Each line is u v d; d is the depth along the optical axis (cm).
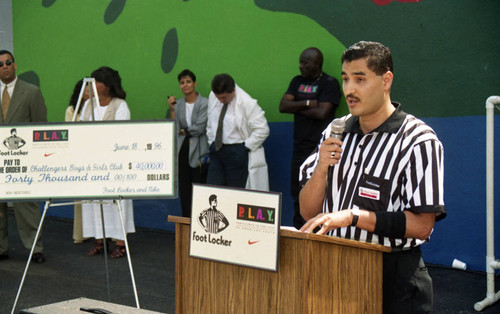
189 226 210
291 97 535
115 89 556
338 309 190
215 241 200
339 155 218
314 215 233
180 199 642
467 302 405
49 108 764
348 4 533
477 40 468
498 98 395
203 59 636
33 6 770
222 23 619
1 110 539
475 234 472
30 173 327
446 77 483
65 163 325
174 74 658
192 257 206
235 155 562
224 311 203
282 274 189
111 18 702
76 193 324
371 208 213
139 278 490
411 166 205
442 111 486
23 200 326
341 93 536
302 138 533
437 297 415
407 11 500
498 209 458
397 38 506
